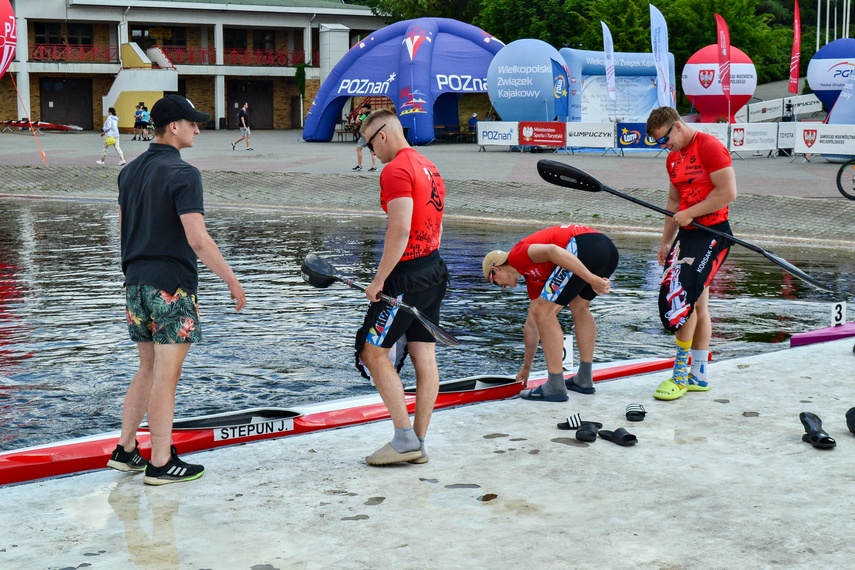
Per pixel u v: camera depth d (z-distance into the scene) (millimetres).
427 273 4469
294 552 3545
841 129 23375
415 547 3582
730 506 3984
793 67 34219
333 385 6516
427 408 4625
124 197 4254
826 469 4453
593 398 5773
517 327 8312
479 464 4547
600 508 3967
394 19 54250
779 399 5660
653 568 3391
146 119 41281
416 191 4352
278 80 55250
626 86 30875
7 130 46625
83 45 50156
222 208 19688
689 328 5660
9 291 10070
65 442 4855
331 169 24672
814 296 9930
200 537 3695
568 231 5488
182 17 51219
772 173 21609
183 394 6301
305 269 4551
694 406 5547
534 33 48219
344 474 4418
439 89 33562
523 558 3479
